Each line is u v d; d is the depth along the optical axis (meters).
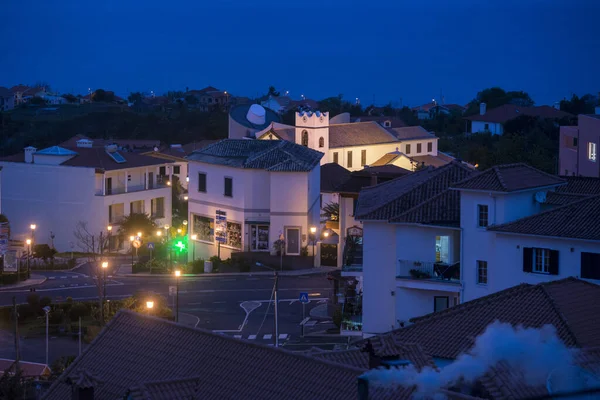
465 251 60.94
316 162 104.44
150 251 96.69
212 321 76.62
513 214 60.09
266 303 82.56
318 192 105.81
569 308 46.16
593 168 92.62
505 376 31.11
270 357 37.88
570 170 100.19
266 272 96.25
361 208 67.94
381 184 74.69
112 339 42.09
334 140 132.50
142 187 116.56
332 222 96.50
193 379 37.78
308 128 129.50
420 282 62.09
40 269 97.38
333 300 77.56
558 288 47.94
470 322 46.34
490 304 47.34
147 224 109.62
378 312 64.62
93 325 74.75
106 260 96.06
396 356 36.72
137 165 115.06
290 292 86.94
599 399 24.47
